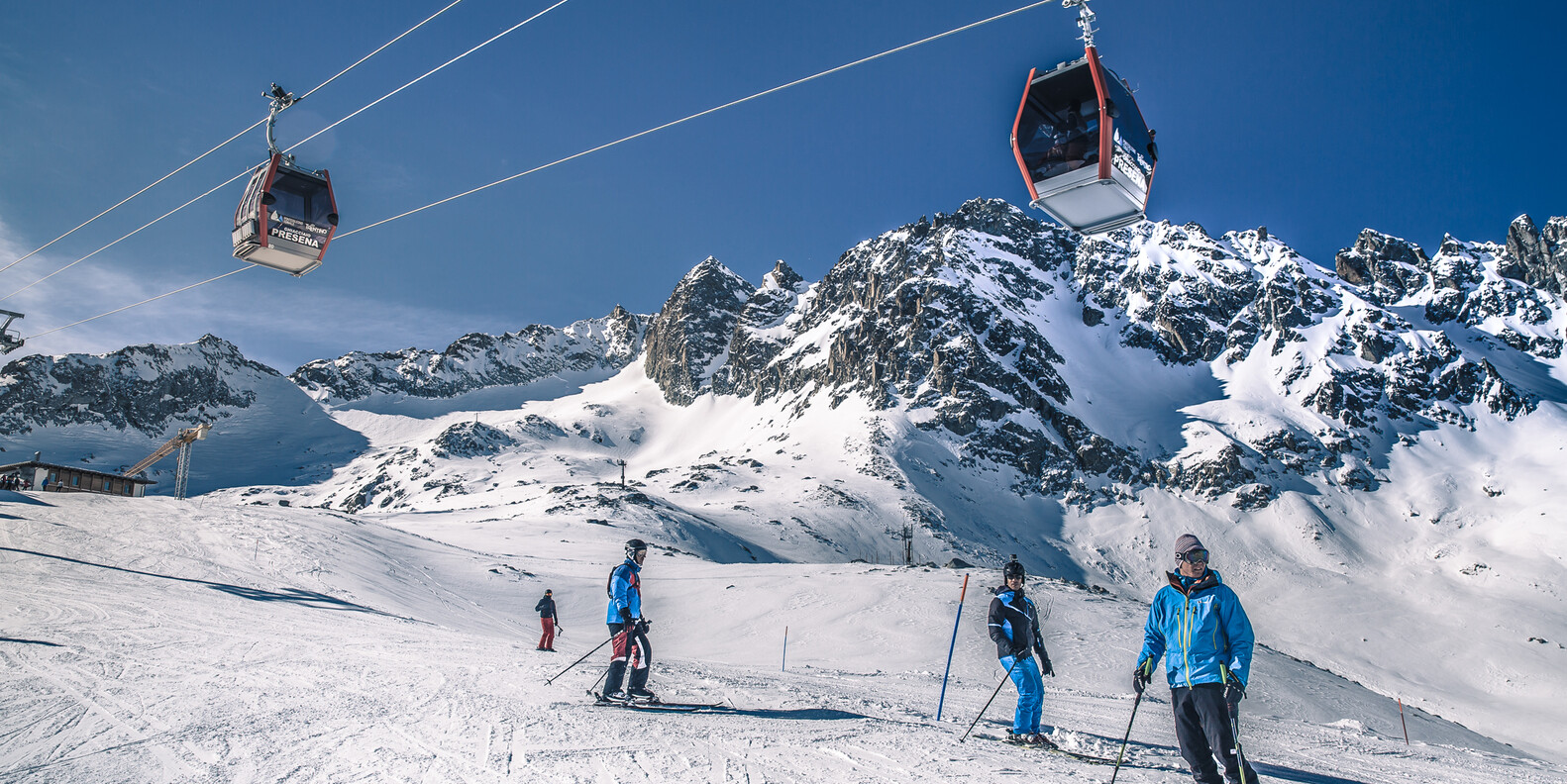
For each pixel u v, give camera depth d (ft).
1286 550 593.83
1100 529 644.27
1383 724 115.03
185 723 27.27
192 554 118.32
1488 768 37.09
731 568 239.50
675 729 29.22
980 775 23.41
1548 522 556.10
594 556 271.90
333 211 67.26
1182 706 21.26
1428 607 448.24
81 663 37.83
